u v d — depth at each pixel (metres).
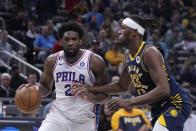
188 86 13.92
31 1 18.59
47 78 6.40
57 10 17.92
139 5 18.72
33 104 6.52
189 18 18.78
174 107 5.72
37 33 16.03
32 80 10.46
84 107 6.20
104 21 16.62
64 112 6.20
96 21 16.69
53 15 17.53
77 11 17.67
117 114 10.41
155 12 18.08
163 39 17.03
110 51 14.34
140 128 10.45
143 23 5.78
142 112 10.53
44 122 6.25
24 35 14.98
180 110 5.74
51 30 15.19
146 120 10.52
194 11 19.06
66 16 17.42
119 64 13.84
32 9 18.16
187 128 8.16
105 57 14.27
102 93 6.17
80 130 6.24
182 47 16.77
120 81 6.16
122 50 14.57
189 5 20.25
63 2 18.55
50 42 15.03
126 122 10.41
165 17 18.14
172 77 5.79
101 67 6.21
